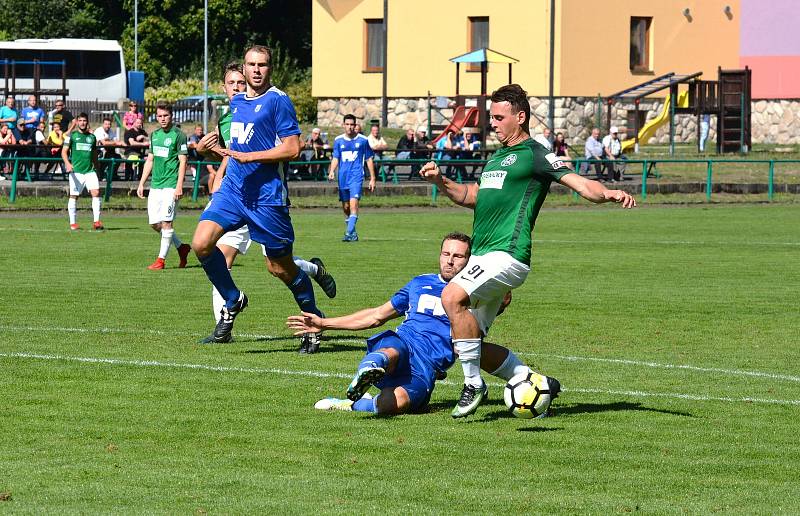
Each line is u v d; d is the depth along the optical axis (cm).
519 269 2153
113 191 8706
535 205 2170
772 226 7488
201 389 2458
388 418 2230
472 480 1817
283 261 3030
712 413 2327
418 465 1900
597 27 13462
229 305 3041
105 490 1736
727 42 14612
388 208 8869
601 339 3228
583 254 5703
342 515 1631
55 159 8344
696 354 3006
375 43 14462
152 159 4797
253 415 2230
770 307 3894
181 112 15000
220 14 19662
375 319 2345
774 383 2642
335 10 14562
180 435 2070
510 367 2247
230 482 1786
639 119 13700
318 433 2098
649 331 3375
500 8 13538
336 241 6200
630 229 7225
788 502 1727
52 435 2059
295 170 9981
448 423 2198
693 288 4400
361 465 1894
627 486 1800
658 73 14025
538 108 13400
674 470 1895
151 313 3572
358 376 2175
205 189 8950
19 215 7631
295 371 2673
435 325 2300
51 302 3788
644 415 2294
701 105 13025
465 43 13762
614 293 4231
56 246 5678
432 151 10112
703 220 7950
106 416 2203
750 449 2041
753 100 14900
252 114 2931
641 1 13800
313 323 2345
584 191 2100
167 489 1745
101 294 3997
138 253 5397
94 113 14250
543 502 1708
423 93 14025
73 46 15362
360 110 14525
